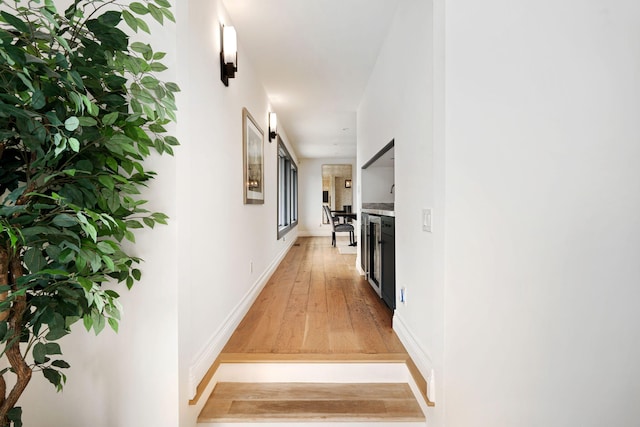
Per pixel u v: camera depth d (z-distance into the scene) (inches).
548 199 50.9
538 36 50.4
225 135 80.5
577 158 50.6
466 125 50.8
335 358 70.2
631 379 50.9
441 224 52.7
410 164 72.9
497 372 51.6
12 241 25.5
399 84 82.6
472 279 51.3
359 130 162.2
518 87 50.8
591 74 50.3
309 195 360.2
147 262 50.7
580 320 51.2
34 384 51.3
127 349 51.1
